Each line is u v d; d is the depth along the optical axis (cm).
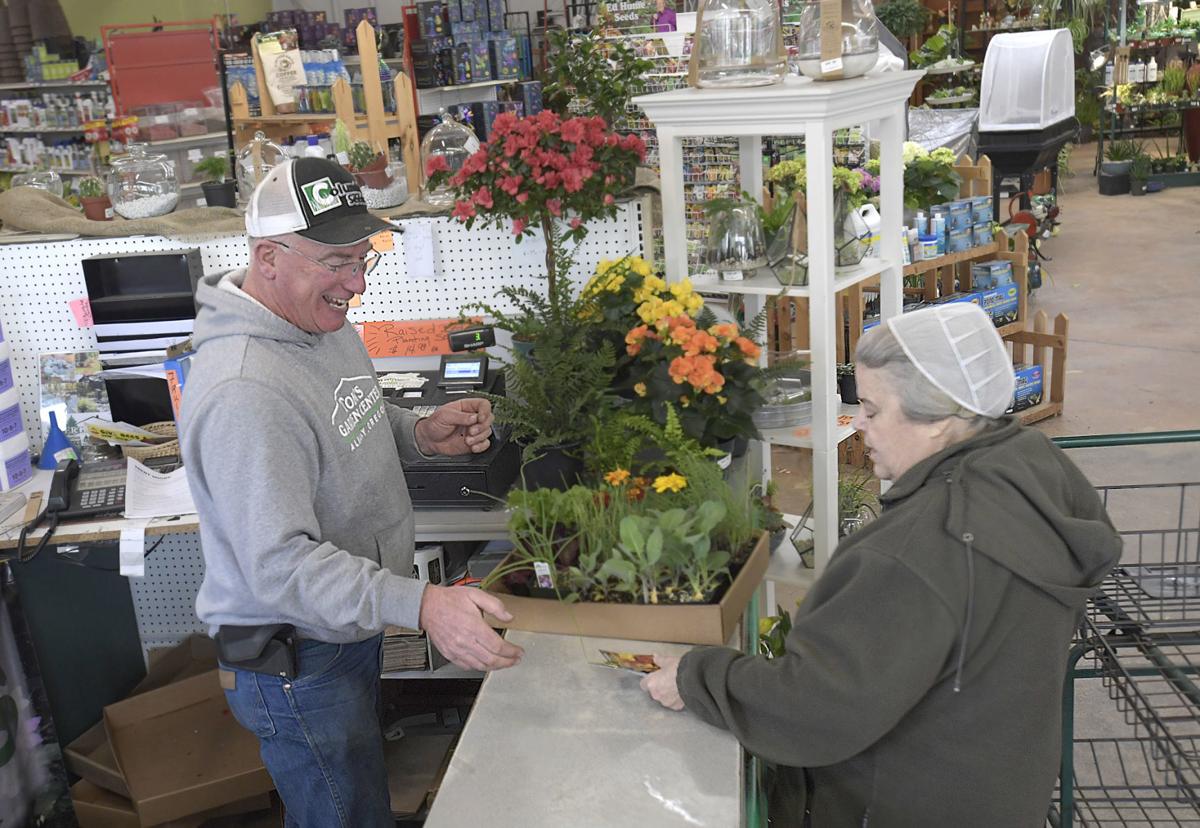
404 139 491
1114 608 225
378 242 314
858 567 156
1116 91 1194
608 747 162
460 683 335
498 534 267
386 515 217
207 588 206
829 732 152
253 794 296
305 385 199
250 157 338
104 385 312
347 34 1102
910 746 162
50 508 271
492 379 303
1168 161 1200
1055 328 559
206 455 189
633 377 263
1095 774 291
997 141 816
